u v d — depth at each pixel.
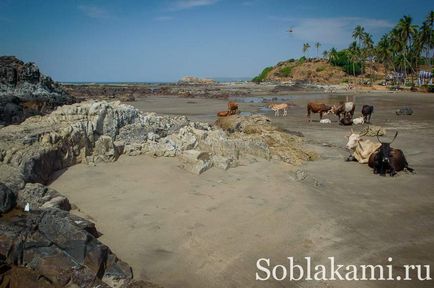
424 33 81.75
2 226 7.37
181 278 7.12
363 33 102.94
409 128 25.30
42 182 10.93
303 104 47.38
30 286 6.41
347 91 80.19
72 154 12.84
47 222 7.39
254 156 15.46
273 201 10.88
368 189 12.34
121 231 8.75
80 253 6.87
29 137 11.59
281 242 8.53
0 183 8.88
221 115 28.11
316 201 11.06
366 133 22.39
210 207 10.29
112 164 13.31
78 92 68.75
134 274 7.17
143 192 11.09
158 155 14.41
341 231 9.14
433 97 57.50
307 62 141.62
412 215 10.18
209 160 13.77
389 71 119.25
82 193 10.75
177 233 8.76
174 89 89.44
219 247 8.23
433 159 16.33
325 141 20.73
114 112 15.48
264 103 49.56
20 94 29.69
